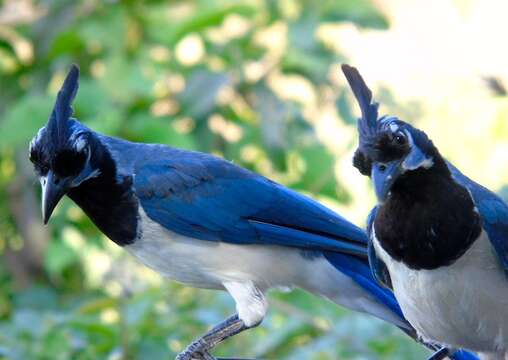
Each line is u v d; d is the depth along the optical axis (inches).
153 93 534.9
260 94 546.9
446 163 376.5
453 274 374.3
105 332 477.1
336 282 453.4
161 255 448.1
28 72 573.9
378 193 366.0
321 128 612.4
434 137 558.6
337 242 449.4
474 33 817.5
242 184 451.5
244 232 447.8
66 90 433.7
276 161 546.0
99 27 549.6
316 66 553.3
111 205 441.1
